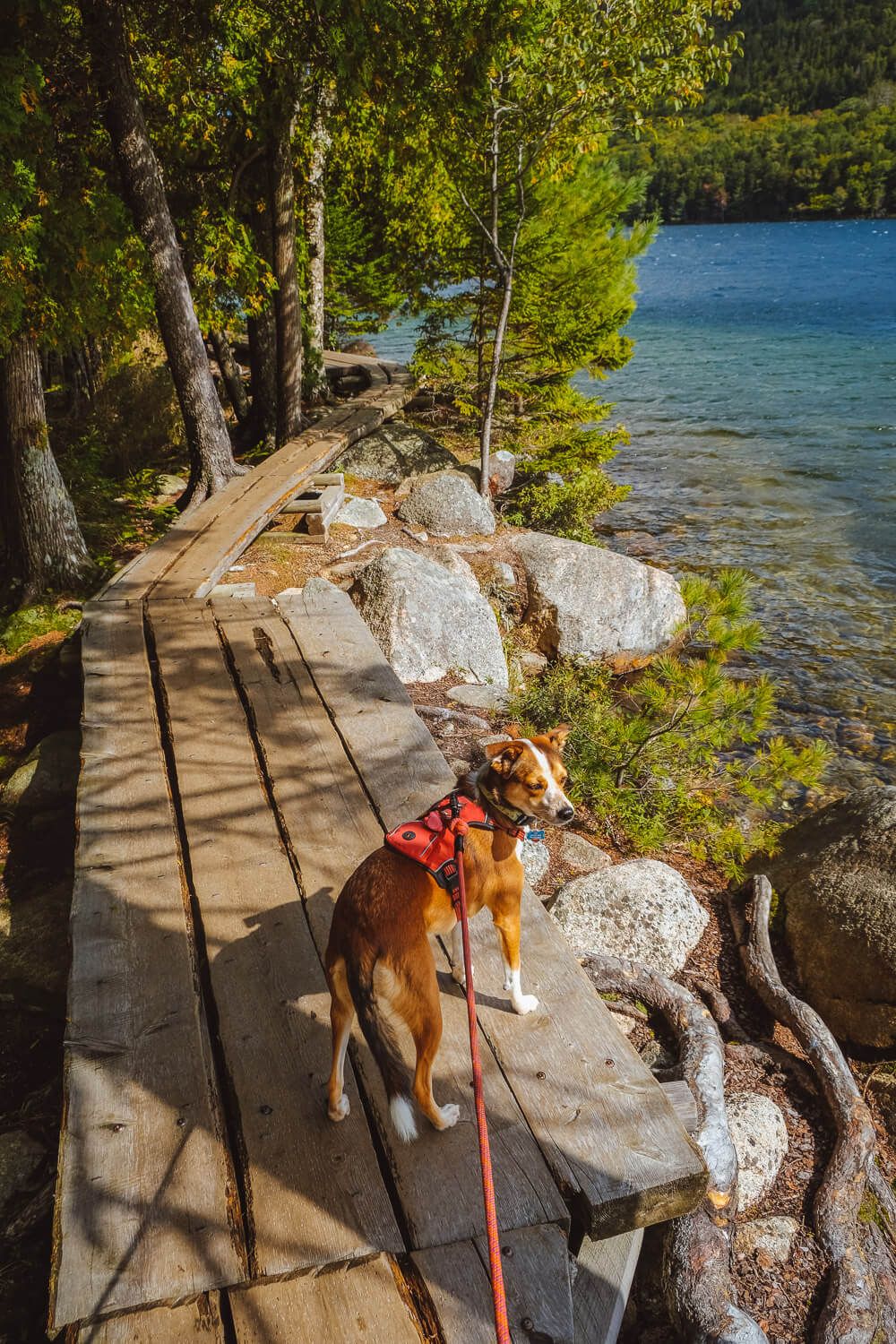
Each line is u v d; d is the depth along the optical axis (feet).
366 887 10.11
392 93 40.01
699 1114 13.42
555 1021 11.98
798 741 30.71
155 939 13.44
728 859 21.16
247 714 20.12
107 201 33.73
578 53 38.78
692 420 78.79
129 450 54.19
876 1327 11.50
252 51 42.16
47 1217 13.76
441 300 62.03
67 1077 11.11
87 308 33.35
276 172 47.88
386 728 19.06
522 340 60.29
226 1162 10.08
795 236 373.61
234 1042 11.62
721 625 23.03
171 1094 10.89
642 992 16.33
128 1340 8.40
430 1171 9.95
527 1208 9.53
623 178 56.13
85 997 12.34
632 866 19.15
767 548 48.42
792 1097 15.38
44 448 33.96
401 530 39.22
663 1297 11.87
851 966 17.24
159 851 15.55
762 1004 17.30
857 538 49.65
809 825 21.49
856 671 35.47
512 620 35.86
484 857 11.01
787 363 103.76
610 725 23.56
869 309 147.64
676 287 199.72
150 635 24.82
